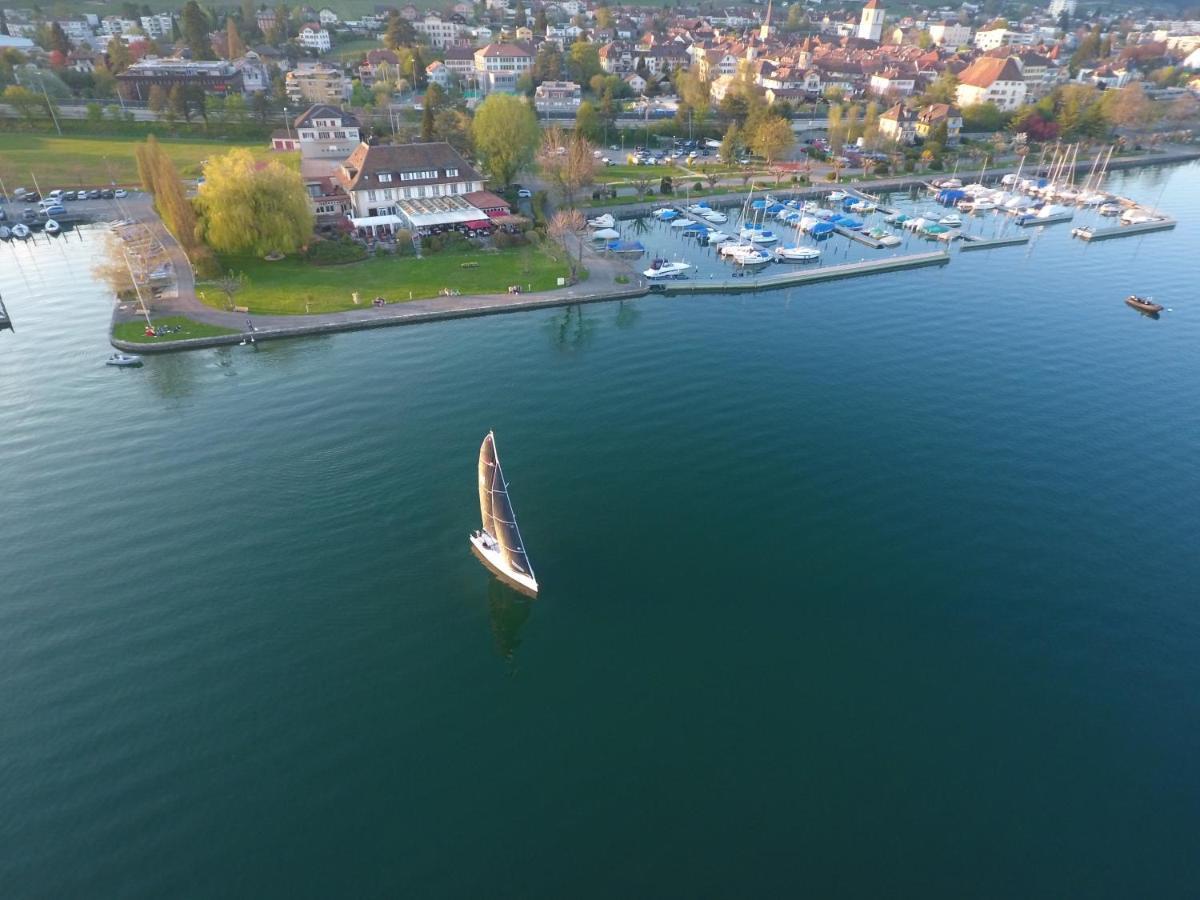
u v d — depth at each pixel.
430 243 118.50
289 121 195.25
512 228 127.12
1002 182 184.38
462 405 74.56
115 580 51.03
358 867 34.31
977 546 56.62
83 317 94.06
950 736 41.41
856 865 34.75
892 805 37.59
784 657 46.31
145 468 63.38
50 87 198.00
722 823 36.53
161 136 184.38
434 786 38.12
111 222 131.00
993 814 37.31
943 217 154.25
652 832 36.06
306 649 45.94
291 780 38.19
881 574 53.44
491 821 36.50
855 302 108.44
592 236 132.62
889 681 44.81
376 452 66.00
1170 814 37.53
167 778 38.12
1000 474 65.88
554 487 61.97
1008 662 46.41
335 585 50.91
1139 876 34.62
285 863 34.44
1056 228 152.62
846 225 146.62
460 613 49.03
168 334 87.44
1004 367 87.19
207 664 44.72
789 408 75.94
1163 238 145.75
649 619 48.91
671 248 133.00
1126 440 71.94
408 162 131.88
